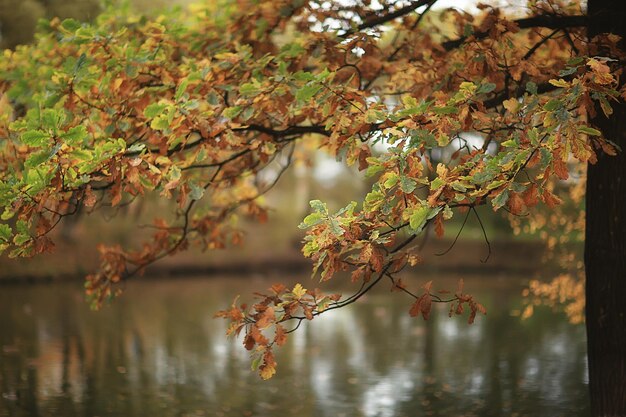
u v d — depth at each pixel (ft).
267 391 33.94
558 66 18.76
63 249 102.89
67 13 55.21
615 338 19.03
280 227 149.48
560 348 45.01
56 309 66.39
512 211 13.56
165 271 106.22
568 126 13.16
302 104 16.17
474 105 16.12
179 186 15.70
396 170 13.82
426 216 13.29
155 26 18.71
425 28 22.11
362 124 15.60
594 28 19.65
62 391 33.30
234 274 111.96
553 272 43.47
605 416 19.11
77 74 16.69
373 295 79.87
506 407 30.71
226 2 21.43
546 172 13.29
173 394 33.06
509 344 46.73
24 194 14.11
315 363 40.73
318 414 29.66
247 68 17.87
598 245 19.30
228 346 46.52
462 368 39.09
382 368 39.37
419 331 53.06
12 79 21.02
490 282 93.45
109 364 40.04
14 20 58.75
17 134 18.02
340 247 14.16
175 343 47.52
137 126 18.92
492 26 18.03
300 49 18.26
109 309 67.10
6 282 92.22
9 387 33.88
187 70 18.25
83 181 14.40
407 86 20.88
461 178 13.51
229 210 24.53
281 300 15.38
